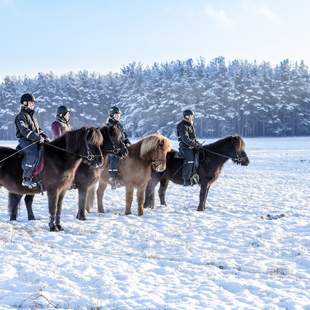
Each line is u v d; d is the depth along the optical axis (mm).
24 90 110000
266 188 19938
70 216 12586
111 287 6910
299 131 95938
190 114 13281
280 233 11062
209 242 10227
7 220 11891
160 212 13375
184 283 7332
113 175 12422
